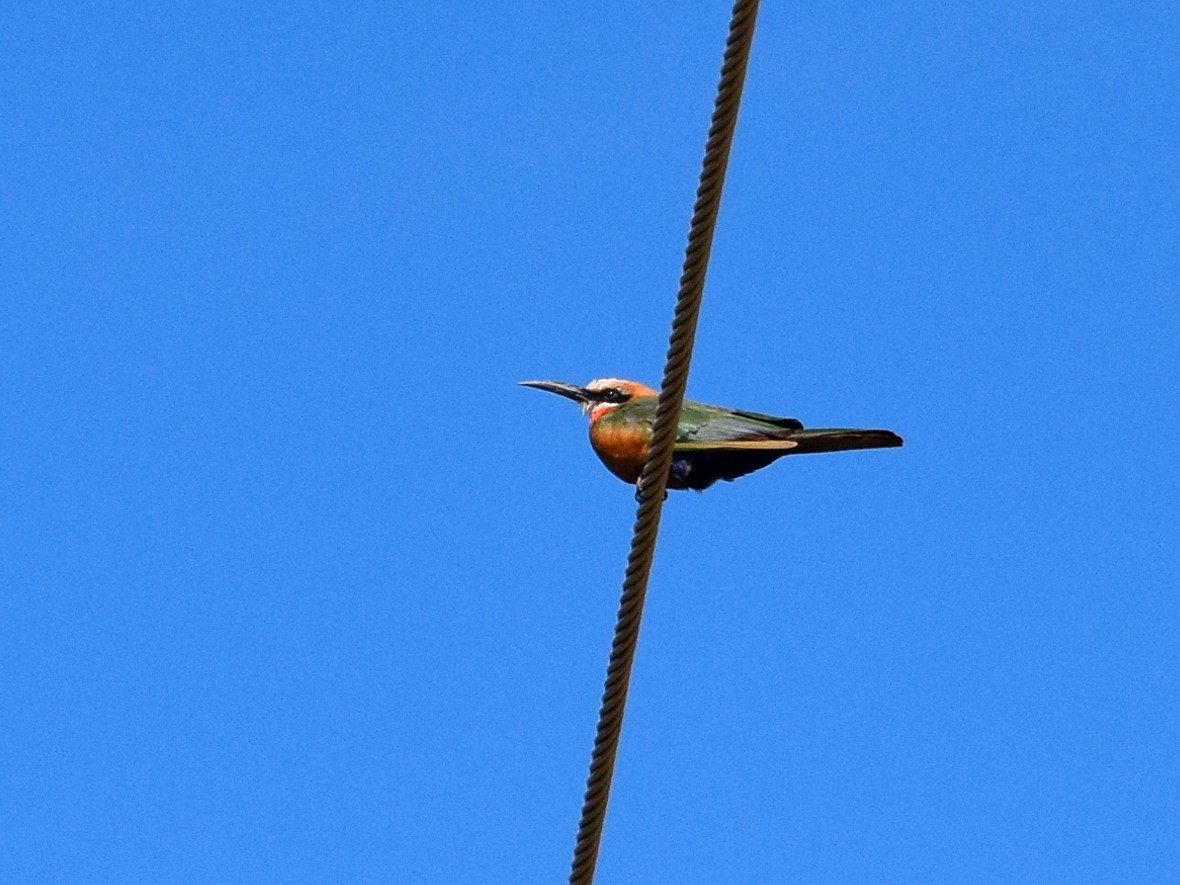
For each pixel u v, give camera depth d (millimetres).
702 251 10812
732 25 10211
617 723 11328
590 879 11305
